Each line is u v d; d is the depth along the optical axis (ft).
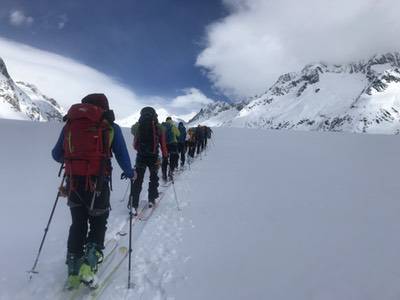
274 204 29.37
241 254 18.88
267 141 108.27
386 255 18.38
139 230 22.35
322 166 53.06
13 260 17.30
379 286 15.24
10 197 28.53
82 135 14.79
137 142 26.66
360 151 76.54
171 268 17.28
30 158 49.34
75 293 14.51
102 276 16.05
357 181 40.16
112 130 15.42
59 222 23.16
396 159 61.77
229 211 27.20
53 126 104.63
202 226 23.56
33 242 19.60
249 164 55.98
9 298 14.17
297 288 15.29
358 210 27.30
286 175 44.62
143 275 16.56
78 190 14.76
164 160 38.09
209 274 16.65
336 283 15.60
